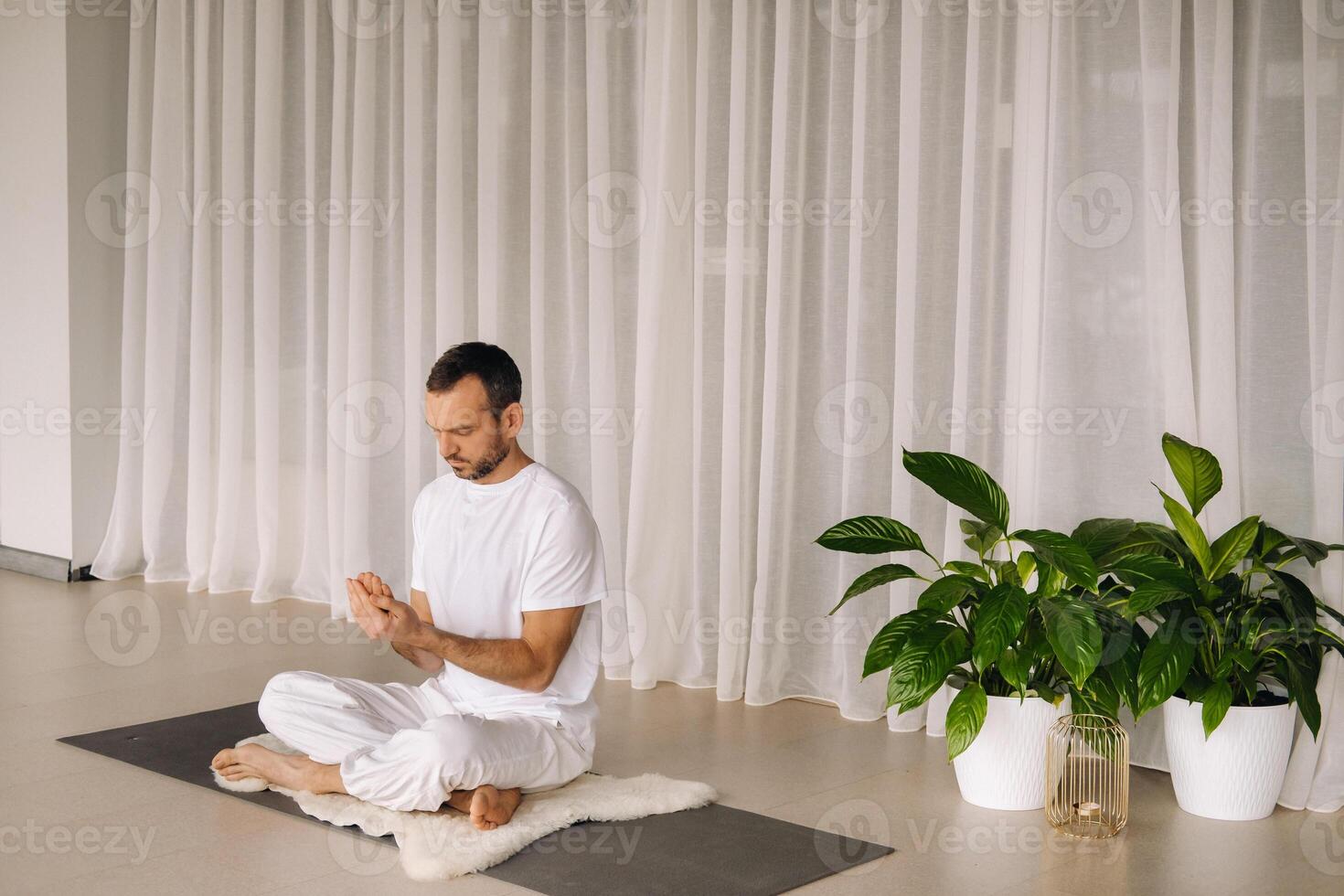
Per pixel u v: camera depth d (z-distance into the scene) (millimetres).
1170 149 3164
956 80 3549
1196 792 2938
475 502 2832
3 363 5621
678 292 4023
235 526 5199
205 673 4023
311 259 4965
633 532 3996
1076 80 3334
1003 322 3496
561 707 2854
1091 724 2809
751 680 3820
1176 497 3207
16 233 5539
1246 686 2896
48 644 4371
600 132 4094
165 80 5234
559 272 4297
